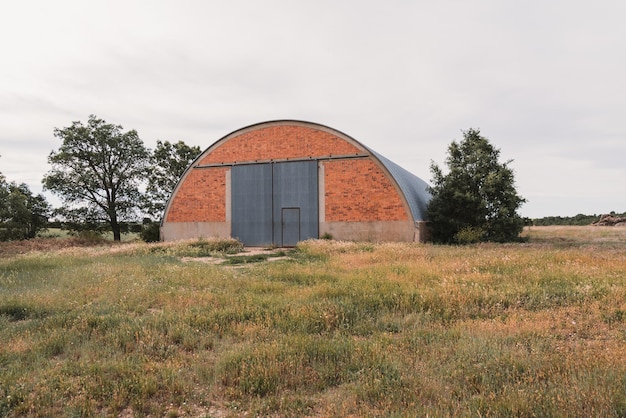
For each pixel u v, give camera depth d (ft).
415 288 30.22
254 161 90.02
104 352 18.63
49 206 116.78
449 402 13.02
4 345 19.63
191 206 95.35
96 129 117.70
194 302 27.84
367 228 79.82
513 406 12.33
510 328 20.89
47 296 29.71
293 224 85.87
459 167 83.20
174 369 16.30
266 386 14.87
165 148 130.82
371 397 13.96
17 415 13.42
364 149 81.10
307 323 22.27
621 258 44.39
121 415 13.56
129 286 33.45
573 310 24.09
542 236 102.58
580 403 12.39
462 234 76.84
